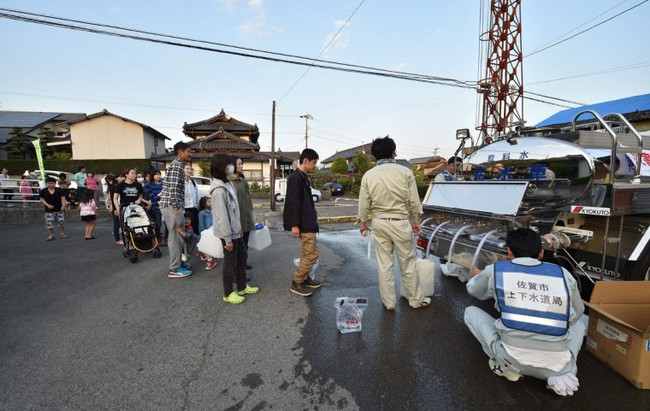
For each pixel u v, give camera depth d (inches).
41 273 180.7
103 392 82.0
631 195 116.6
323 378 87.5
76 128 1009.5
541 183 148.6
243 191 167.9
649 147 163.8
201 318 123.5
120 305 135.9
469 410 75.2
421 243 155.9
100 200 553.6
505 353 79.4
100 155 1024.2
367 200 122.6
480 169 184.9
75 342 106.2
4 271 185.2
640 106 347.6
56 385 84.5
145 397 80.2
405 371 90.1
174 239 168.1
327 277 172.1
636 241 118.0
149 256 220.7
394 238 120.1
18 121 1242.0
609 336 89.7
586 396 79.3
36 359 96.3
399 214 118.9
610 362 89.4
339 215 433.1
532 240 82.9
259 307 133.2
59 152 1077.8
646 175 153.7
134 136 1038.4
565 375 76.2
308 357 97.3
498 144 173.8
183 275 171.3
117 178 282.0
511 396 79.7
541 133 167.2
